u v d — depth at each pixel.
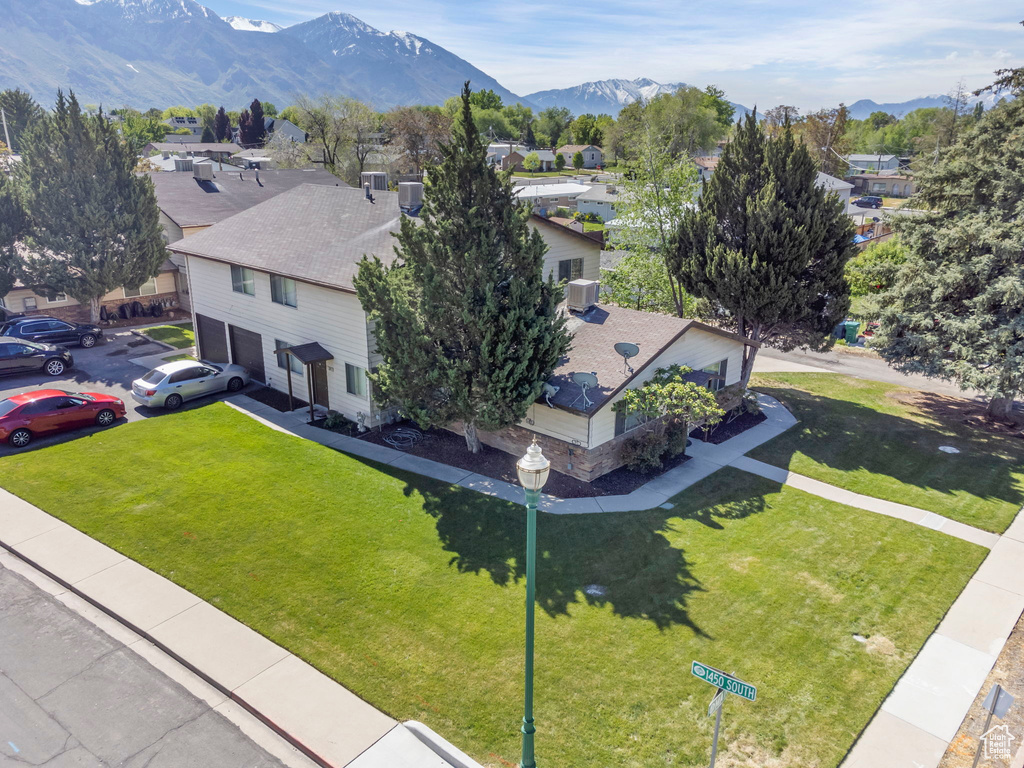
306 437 20.84
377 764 9.42
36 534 15.10
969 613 13.09
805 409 24.84
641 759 9.50
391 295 16.97
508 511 16.47
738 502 17.47
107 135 30.33
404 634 12.04
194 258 26.94
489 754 9.59
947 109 116.88
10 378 25.44
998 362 21.42
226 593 13.13
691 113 110.12
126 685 10.94
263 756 9.66
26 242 30.44
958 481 19.06
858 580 14.07
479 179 16.00
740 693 7.64
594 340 20.31
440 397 17.92
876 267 24.77
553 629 12.23
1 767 9.18
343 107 77.69
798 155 21.39
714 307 24.94
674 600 13.16
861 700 10.73
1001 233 21.53
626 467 19.31
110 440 20.23
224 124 137.25
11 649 11.69
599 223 72.94
